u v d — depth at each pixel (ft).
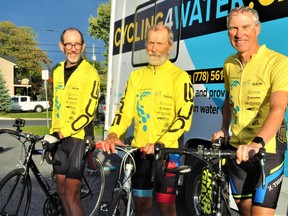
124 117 9.75
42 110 118.21
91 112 10.60
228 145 8.68
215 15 12.10
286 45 9.43
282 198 9.32
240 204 8.48
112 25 20.29
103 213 8.32
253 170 8.01
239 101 8.13
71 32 10.78
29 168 11.19
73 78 10.88
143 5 16.75
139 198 9.50
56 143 10.71
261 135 6.72
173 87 9.29
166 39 9.31
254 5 10.44
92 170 13.89
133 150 8.65
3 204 10.71
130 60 17.94
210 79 12.34
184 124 8.80
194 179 13.06
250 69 7.91
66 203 11.01
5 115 95.25
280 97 7.13
